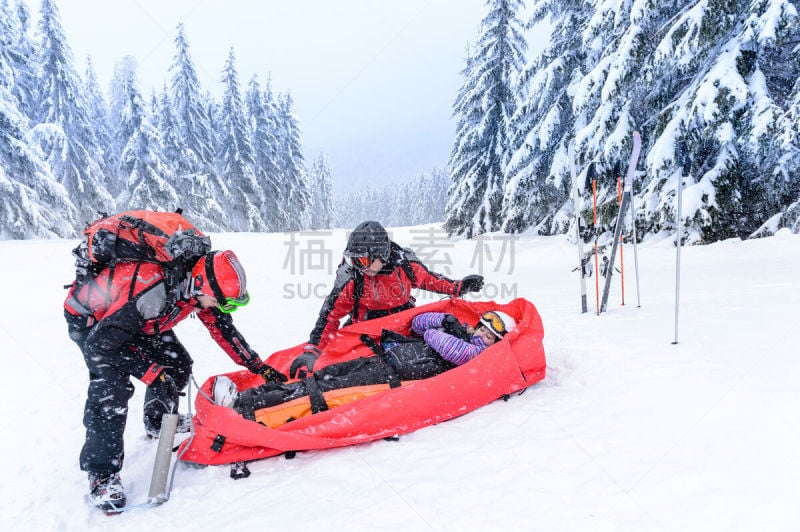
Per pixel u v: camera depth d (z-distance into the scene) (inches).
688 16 357.1
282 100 1393.9
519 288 333.4
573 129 550.0
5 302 321.4
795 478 70.4
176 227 101.3
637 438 90.5
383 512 77.8
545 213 659.4
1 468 111.2
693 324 155.3
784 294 184.7
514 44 730.2
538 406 113.4
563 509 73.0
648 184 425.7
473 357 135.2
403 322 158.6
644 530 65.7
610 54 457.4
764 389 99.0
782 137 330.6
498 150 734.5
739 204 381.1
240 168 1156.5
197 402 111.1
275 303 337.1
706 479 74.6
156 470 93.9
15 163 698.2
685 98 390.3
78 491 100.7
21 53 859.4
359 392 123.1
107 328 93.0
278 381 128.1
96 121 1187.3
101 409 94.7
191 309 108.1
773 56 368.5
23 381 169.9
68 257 471.8
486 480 84.2
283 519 79.5
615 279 299.0
